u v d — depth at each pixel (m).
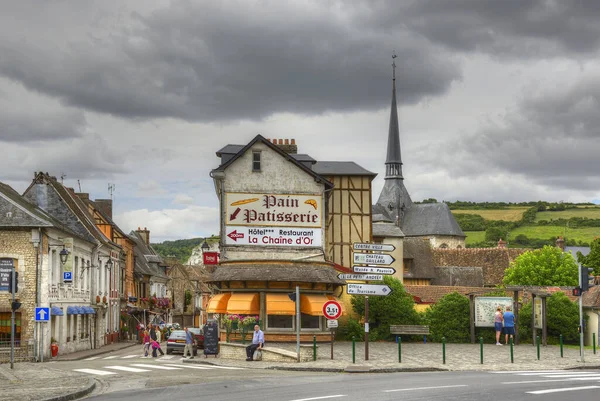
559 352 31.92
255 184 36.69
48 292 37.16
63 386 19.78
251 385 18.64
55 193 48.44
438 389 16.47
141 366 27.64
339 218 45.12
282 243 36.59
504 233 170.62
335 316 27.73
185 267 108.94
